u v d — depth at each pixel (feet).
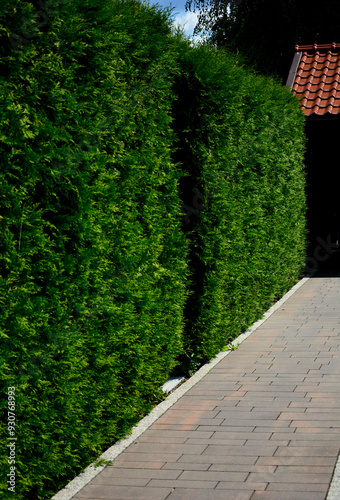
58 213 15.47
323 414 19.51
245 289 30.40
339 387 21.95
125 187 18.44
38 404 14.52
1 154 13.20
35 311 14.17
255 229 31.71
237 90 26.40
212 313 25.52
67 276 15.62
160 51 20.15
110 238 17.74
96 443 16.96
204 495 14.80
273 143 34.99
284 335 29.86
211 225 25.80
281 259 37.32
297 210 41.73
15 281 13.71
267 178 34.04
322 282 43.57
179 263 22.90
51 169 14.40
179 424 19.56
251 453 17.01
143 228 20.20
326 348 27.12
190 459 16.92
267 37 88.07
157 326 21.12
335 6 83.92
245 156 29.71
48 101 14.64
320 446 17.12
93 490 15.47
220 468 16.22
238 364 25.58
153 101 20.21
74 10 15.03
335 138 50.26
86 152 15.93
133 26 18.67
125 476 16.16
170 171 22.11
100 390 17.60
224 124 26.07
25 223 13.71
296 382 22.81
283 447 17.24
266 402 20.95
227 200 26.96
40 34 14.02
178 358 25.04
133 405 19.48
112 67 17.11
